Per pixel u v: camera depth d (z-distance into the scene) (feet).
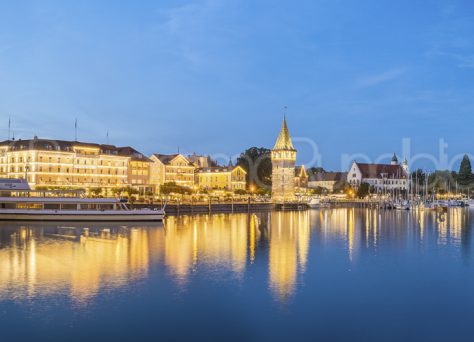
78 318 145.38
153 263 221.25
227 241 303.27
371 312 153.48
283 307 157.38
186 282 185.47
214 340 130.11
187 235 334.44
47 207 422.41
